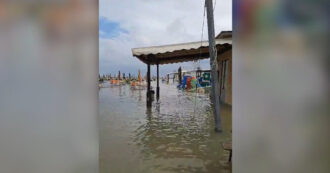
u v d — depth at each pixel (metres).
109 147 5.85
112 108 12.96
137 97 19.94
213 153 5.36
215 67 7.48
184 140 6.45
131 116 10.41
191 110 12.09
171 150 5.61
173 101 16.28
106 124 8.66
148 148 5.78
